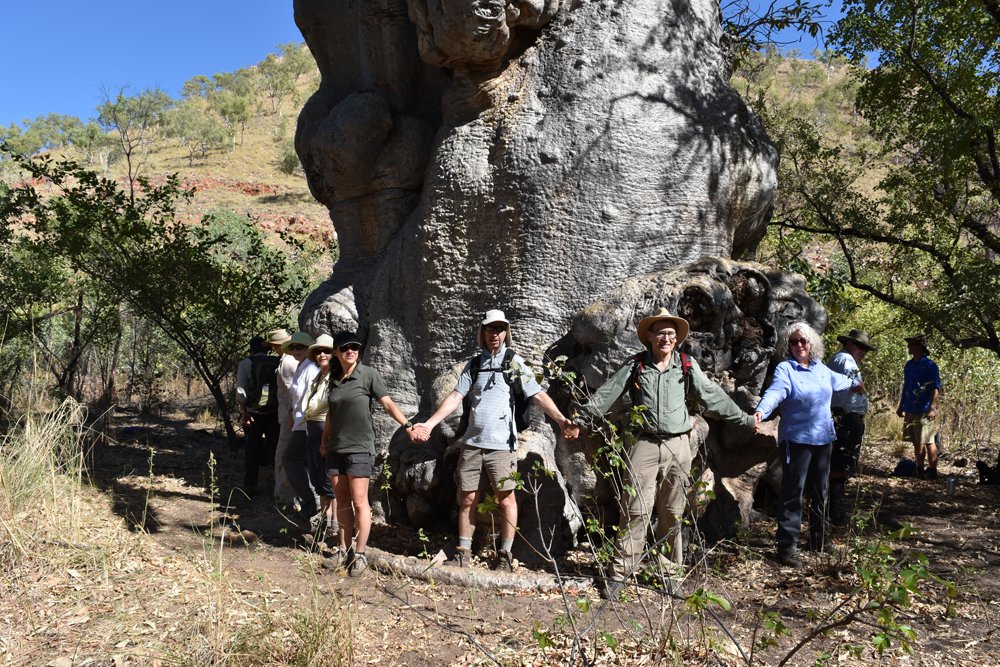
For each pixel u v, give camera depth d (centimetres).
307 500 657
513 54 663
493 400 527
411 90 741
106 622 414
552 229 618
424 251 662
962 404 1279
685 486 492
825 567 542
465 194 646
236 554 556
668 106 638
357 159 718
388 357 681
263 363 771
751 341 582
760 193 689
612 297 575
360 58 770
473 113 668
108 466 820
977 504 791
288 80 9900
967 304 891
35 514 532
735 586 509
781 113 1237
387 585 509
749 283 582
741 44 979
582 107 627
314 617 399
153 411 1305
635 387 492
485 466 525
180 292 1006
